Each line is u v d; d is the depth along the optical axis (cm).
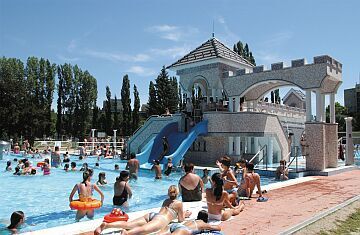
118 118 6944
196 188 977
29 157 3016
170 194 700
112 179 1752
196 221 624
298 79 1884
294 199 1040
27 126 4681
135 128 6556
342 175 1739
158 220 634
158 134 2377
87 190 927
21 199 1248
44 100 6094
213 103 2388
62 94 6475
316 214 839
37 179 1753
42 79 6088
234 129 2164
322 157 1769
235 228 707
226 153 2291
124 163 2614
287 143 2462
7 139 4728
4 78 4897
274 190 1226
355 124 6300
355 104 7244
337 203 983
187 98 2650
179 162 2027
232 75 2228
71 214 993
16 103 4706
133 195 1319
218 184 775
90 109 6781
